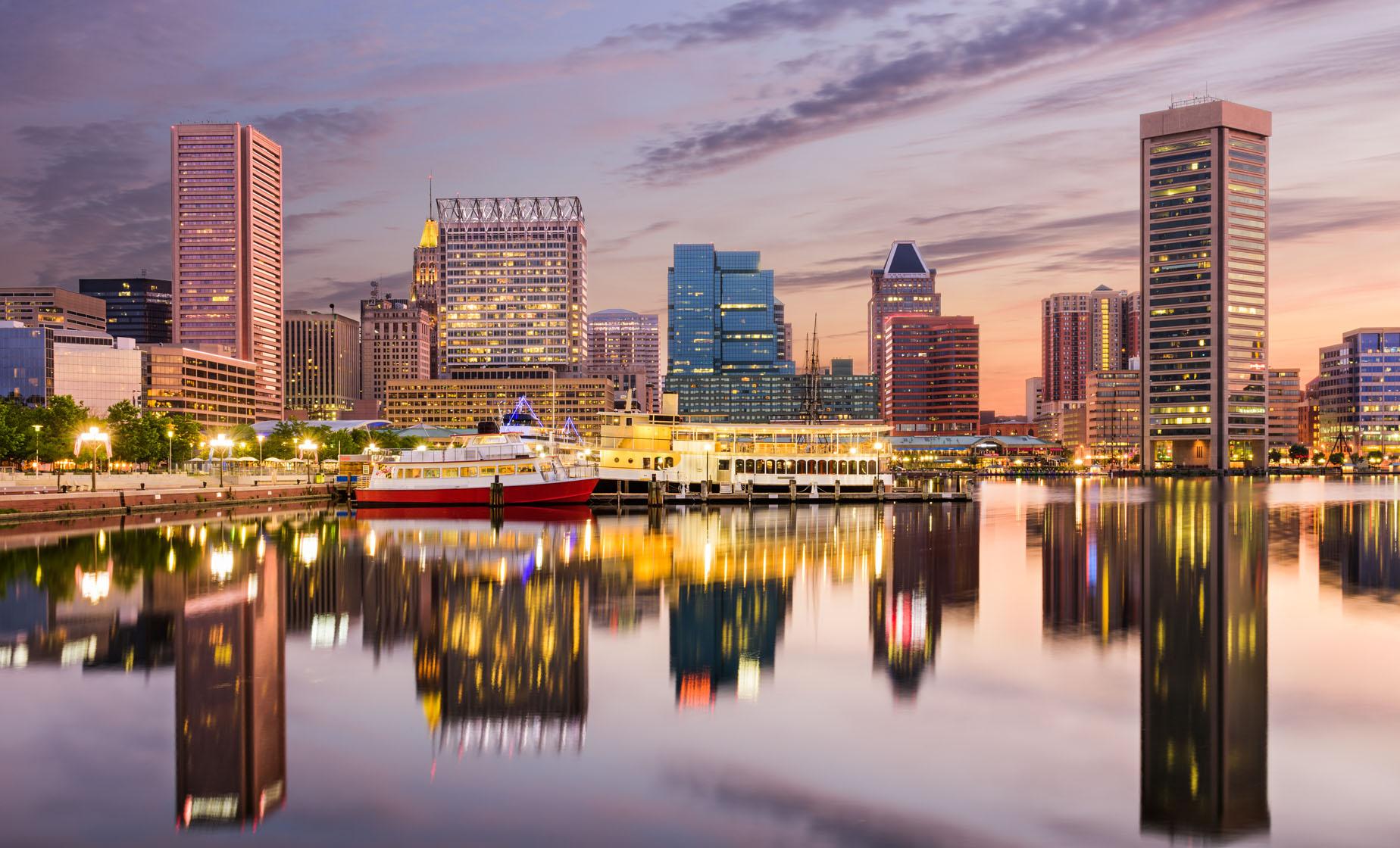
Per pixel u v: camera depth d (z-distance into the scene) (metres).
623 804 25.34
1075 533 104.06
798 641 45.16
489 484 143.88
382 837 23.52
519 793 26.09
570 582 64.88
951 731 31.23
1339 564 74.44
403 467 146.62
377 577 67.44
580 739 30.56
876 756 28.88
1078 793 26.09
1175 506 161.88
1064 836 23.52
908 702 34.53
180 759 28.81
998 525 116.00
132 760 28.77
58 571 70.69
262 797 25.77
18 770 27.94
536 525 114.88
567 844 22.98
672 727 31.78
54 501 119.62
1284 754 28.94
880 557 79.56
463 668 40.06
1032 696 35.28
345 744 30.25
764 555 81.31
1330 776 27.22
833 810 24.91
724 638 46.19
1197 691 35.81
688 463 158.88
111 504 129.00
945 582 64.56
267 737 30.84
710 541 94.19
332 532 103.81
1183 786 26.27
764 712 33.47
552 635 46.97
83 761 28.73
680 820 24.33
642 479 156.50
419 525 113.69
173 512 136.25
